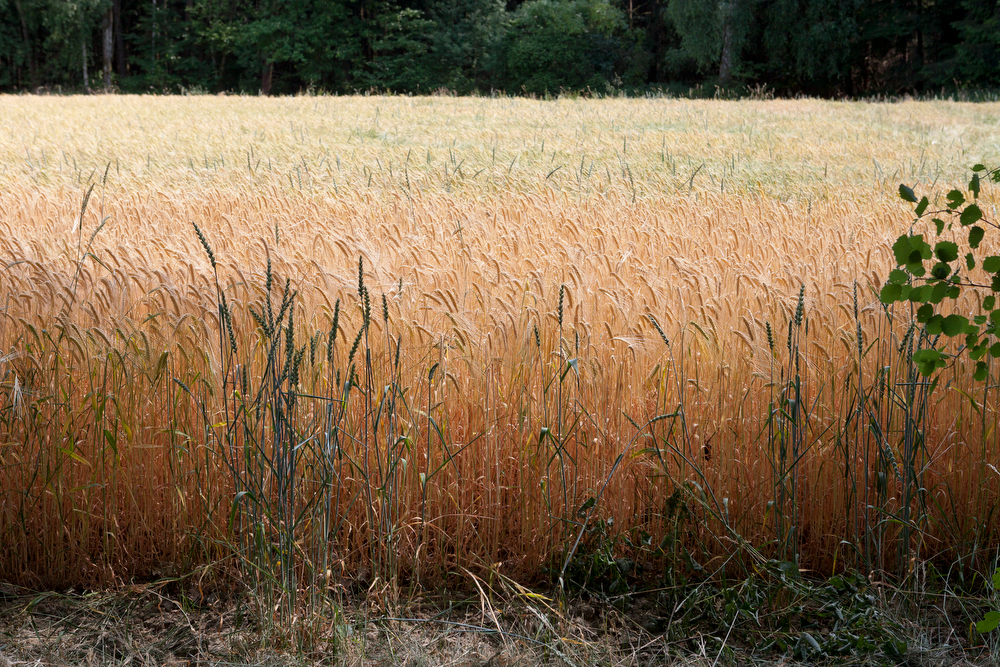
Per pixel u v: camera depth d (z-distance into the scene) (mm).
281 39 46094
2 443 3629
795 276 4895
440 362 3865
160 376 3855
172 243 6180
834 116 24375
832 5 40906
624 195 10781
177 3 52531
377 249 6031
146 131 19719
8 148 15609
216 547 3730
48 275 4301
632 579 3795
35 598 3557
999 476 3988
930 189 10898
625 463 3871
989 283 4910
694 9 41312
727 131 20703
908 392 3668
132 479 3787
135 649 3244
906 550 3727
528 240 6723
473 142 18297
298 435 3623
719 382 3975
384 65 47219
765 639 3357
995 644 3303
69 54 46781
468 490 3932
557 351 4082
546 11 46062
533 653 3219
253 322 4121
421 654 3203
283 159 15078
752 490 3906
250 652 3205
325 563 3379
